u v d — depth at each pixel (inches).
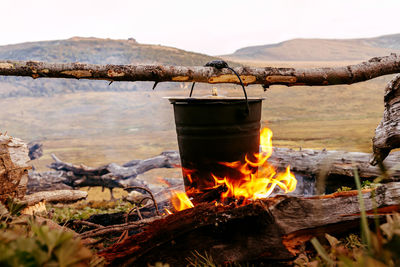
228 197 118.3
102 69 122.6
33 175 391.5
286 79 135.2
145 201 200.5
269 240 80.0
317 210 82.4
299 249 80.7
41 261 38.9
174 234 81.2
